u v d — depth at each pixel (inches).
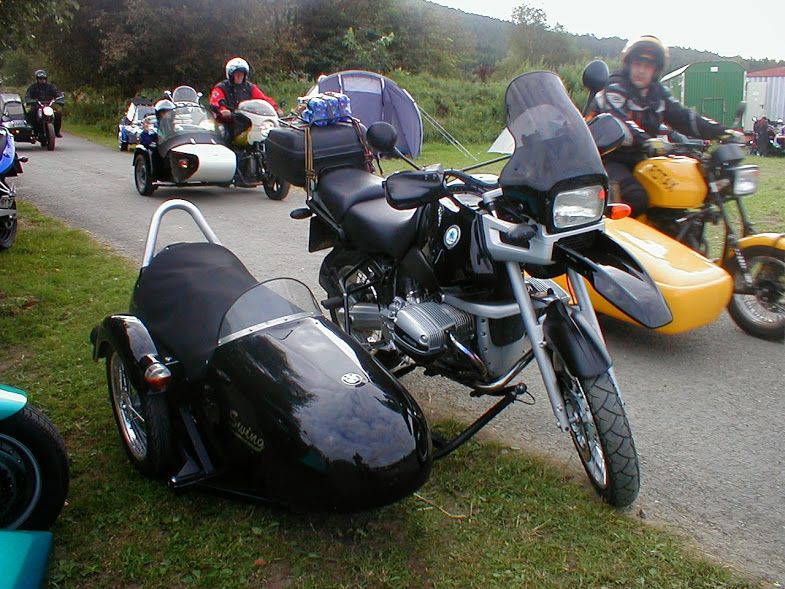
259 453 113.8
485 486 136.3
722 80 962.1
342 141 190.4
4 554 95.4
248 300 131.6
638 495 136.0
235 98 473.4
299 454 107.8
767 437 158.7
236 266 144.9
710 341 213.8
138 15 1000.2
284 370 116.6
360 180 183.5
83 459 146.1
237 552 118.1
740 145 220.1
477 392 144.5
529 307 129.6
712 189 217.0
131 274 267.9
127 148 737.6
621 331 221.1
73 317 224.4
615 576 112.4
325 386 113.7
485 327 138.2
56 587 110.9
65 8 376.5
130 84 1079.0
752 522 128.5
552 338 125.5
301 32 1301.7
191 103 455.5
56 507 119.8
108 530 124.1
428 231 146.5
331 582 111.3
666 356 202.7
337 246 185.0
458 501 131.7
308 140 186.5
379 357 168.7
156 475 136.4
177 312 136.0
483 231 132.3
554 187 120.1
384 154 165.3
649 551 118.2
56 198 427.8
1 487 116.2
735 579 112.7
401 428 110.8
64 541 121.1
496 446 150.8
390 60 1366.9
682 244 217.9
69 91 1200.2
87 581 112.7
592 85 147.4
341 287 176.2
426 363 142.6
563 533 122.9
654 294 121.3
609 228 212.4
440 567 114.4
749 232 222.8
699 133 236.7
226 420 120.9
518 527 124.4
